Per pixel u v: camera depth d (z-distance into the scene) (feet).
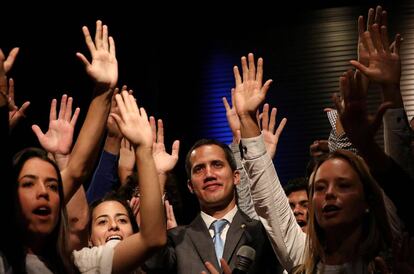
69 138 9.84
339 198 8.54
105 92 9.14
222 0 18.70
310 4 18.52
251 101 10.19
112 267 8.52
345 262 8.54
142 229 8.41
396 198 8.11
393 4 18.16
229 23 18.76
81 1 17.81
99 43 9.37
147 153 8.59
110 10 18.08
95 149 8.97
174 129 18.76
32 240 8.20
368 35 8.65
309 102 18.31
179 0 18.61
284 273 10.81
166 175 11.01
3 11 17.17
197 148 11.60
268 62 18.60
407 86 17.89
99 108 9.07
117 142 12.23
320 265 8.64
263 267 10.83
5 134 7.95
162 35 18.80
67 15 17.74
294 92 18.43
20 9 17.33
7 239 7.93
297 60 18.48
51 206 8.19
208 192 11.30
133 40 18.43
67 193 8.79
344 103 8.13
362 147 8.09
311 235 8.79
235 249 10.92
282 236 10.05
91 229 10.94
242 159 10.21
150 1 18.39
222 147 11.60
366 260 8.45
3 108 7.96
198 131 18.71
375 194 8.61
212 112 18.67
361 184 8.62
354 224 8.57
